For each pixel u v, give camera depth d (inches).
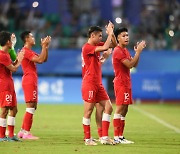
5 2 3297.2
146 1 3400.6
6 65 1263.5
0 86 1280.8
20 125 1733.5
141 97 2805.1
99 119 1312.7
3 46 1274.6
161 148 1215.6
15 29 3171.8
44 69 2918.3
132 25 3331.7
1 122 1302.9
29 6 3368.6
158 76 2807.6
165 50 2979.8
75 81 2792.8
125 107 1316.4
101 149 1181.1
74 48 3068.4
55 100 2775.6
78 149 1179.3
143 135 1496.1
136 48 1305.4
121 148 1203.9
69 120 1920.5
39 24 3211.1
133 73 2802.7
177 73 2800.2
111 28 1230.9
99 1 3442.4
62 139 1382.9
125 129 1651.1
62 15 3366.1
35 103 1398.9
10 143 1274.6
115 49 1296.8
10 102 1285.7
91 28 1259.2
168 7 3353.8
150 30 3250.5
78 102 2783.0
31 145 1245.1
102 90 1268.5
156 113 2224.4
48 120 1914.4
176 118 2023.9
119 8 3417.8
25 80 1386.6
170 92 2805.1
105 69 2878.9
